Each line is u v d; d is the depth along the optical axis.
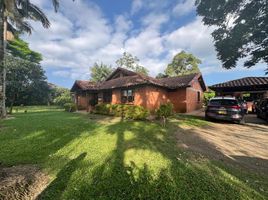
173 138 7.40
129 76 21.52
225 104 11.93
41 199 3.12
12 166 4.36
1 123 11.09
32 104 35.78
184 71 48.16
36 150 5.56
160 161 4.72
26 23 15.60
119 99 18.81
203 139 7.48
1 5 11.37
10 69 23.44
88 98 23.98
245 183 3.71
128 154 5.21
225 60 14.02
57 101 35.66
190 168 4.34
